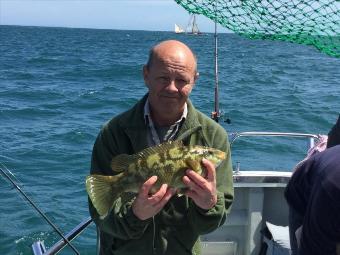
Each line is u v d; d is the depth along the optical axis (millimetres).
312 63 20672
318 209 867
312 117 7551
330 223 853
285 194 1063
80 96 9859
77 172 4723
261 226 1964
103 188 1120
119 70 15266
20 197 3811
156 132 1187
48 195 3969
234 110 7977
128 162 1107
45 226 3332
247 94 10055
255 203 1951
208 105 8414
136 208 1091
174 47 1136
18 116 7676
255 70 15789
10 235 3180
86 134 6332
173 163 1057
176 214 1197
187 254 1224
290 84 12227
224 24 1372
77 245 2998
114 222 1154
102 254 1293
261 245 1959
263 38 1379
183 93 1137
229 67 16250
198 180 1047
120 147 1192
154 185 1063
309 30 1333
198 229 1174
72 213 3572
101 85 11883
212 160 1078
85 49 29391
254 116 7559
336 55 1398
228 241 1970
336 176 857
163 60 1119
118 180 1109
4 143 5824
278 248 1793
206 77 12773
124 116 1204
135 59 20688
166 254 1214
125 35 67938
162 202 1065
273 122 7215
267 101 9062
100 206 1113
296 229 1062
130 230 1140
